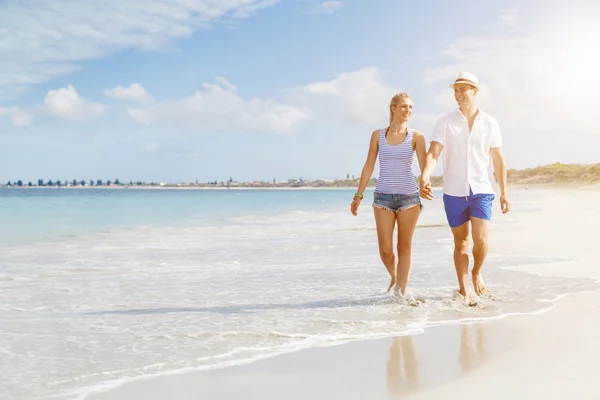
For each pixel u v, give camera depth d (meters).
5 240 12.61
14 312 5.16
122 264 8.48
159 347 3.95
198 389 3.10
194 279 7.04
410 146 5.48
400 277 5.52
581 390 2.99
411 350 3.79
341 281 6.77
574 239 11.13
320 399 2.94
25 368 3.49
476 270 5.61
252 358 3.65
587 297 5.52
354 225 16.92
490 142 5.45
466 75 5.36
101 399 2.96
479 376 3.24
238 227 16.67
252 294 5.97
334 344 3.97
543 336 4.11
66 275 7.41
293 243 11.59
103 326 4.60
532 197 51.72
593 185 116.94
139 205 40.97
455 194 5.44
